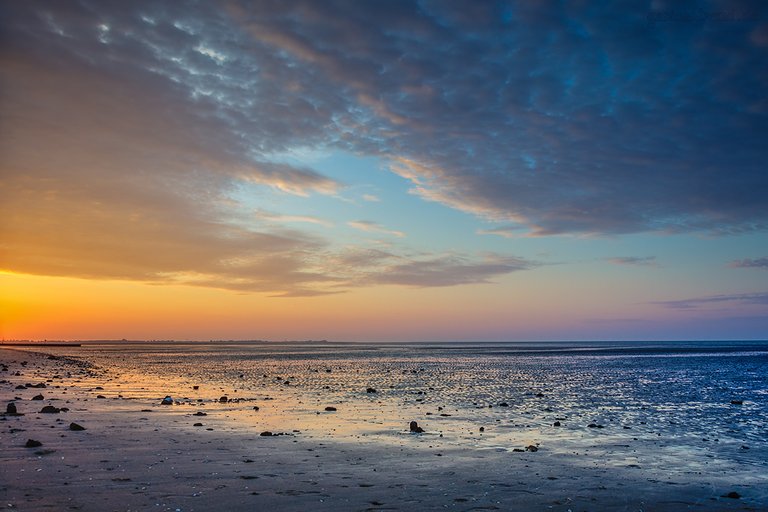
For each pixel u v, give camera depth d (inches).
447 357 5310.0
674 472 592.1
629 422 998.4
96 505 403.9
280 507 417.4
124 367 3093.0
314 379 2181.3
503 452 685.9
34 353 4163.4
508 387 1815.9
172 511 397.1
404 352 7381.9
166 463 553.6
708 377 2345.0
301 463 581.9
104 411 966.4
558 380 2169.0
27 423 776.3
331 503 432.8
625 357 5036.9
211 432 772.6
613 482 537.3
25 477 474.6
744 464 639.8
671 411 1175.0
